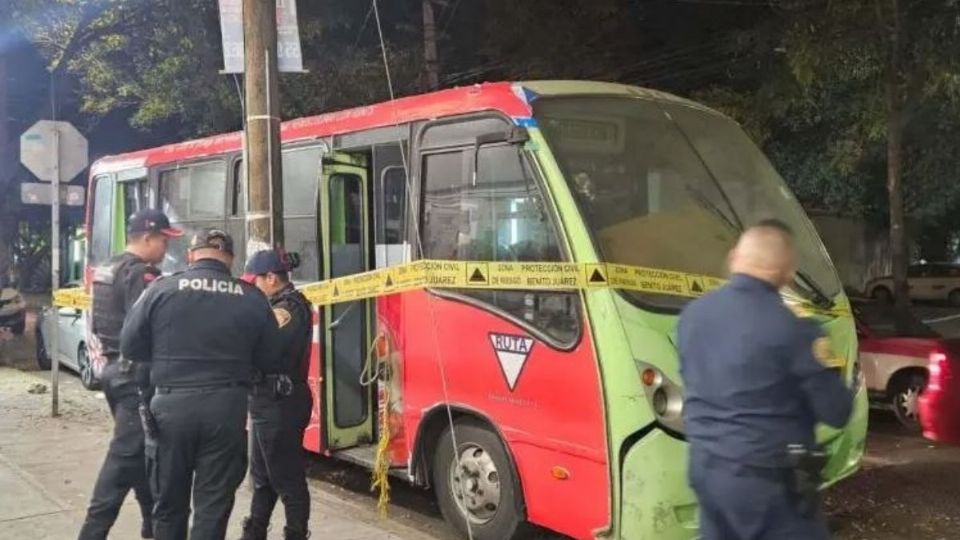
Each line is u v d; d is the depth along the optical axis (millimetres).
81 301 9812
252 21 6617
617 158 5582
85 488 6594
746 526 3240
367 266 6844
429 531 6297
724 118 6387
